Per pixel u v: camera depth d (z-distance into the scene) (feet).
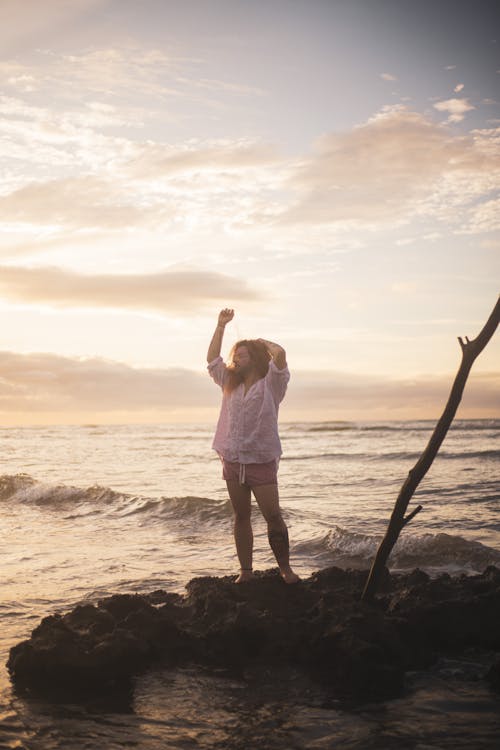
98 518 38.55
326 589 18.44
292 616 16.22
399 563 25.57
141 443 155.22
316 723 11.89
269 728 11.71
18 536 32.81
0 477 52.65
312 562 26.14
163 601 18.69
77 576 23.34
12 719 12.16
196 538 31.60
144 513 38.78
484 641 15.94
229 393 17.75
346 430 214.07
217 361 18.07
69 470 76.02
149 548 29.12
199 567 24.84
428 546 26.58
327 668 14.42
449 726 11.60
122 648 14.40
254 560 26.32
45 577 23.18
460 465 75.46
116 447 135.64
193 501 38.93
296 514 36.29
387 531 16.38
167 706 12.73
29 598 20.31
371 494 48.85
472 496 45.19
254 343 17.87
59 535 33.04
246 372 17.76
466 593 17.26
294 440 156.76
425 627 15.97
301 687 13.57
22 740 11.29
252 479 17.39
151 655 15.11
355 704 12.68
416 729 11.52
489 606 16.33
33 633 15.21
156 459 95.20
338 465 80.18
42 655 13.97
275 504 17.46
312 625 15.39
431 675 14.19
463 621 16.05
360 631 14.65
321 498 47.03
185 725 11.88
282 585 17.53
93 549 28.91
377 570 16.47
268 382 17.46
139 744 11.10
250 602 16.66
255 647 15.42
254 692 13.37
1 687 13.70
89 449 127.24
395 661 14.47
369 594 16.60
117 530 34.47
